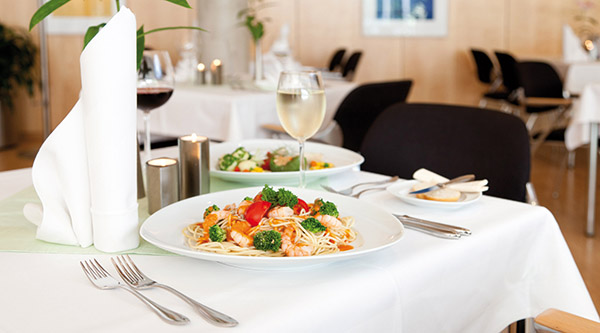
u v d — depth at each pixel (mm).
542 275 1069
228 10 3807
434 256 841
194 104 2857
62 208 859
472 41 6895
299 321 667
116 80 793
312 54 7105
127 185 831
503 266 995
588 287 2621
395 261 808
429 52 6973
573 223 3520
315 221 787
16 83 5871
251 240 768
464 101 7016
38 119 6121
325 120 3230
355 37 7027
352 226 895
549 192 4238
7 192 1163
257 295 705
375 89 2873
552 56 6430
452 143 1612
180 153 1045
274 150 1342
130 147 829
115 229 830
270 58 3537
